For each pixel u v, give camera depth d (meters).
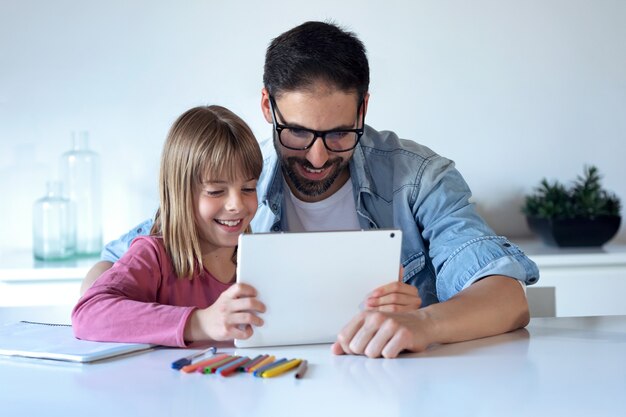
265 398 1.04
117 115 3.01
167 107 3.01
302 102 1.54
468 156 3.06
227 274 1.64
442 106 3.04
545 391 1.06
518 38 3.03
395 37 3.00
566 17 3.04
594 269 2.66
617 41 3.05
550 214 2.83
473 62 3.03
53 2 2.97
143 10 2.98
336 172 1.65
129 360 1.25
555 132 3.07
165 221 1.58
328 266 1.31
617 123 3.08
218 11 2.98
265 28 2.99
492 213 3.08
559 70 3.05
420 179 1.76
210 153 1.52
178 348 1.34
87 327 1.36
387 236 1.32
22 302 2.62
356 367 1.20
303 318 1.32
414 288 1.37
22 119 3.00
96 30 2.98
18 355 1.28
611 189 3.10
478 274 1.51
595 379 1.12
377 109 3.02
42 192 3.03
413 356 1.27
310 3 2.99
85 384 1.11
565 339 1.38
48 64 2.99
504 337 1.40
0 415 0.98
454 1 3.00
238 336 1.30
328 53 1.53
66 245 2.88
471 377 1.14
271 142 1.87
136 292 1.48
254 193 1.61
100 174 3.01
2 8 2.96
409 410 0.99
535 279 1.58
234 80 3.01
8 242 3.04
